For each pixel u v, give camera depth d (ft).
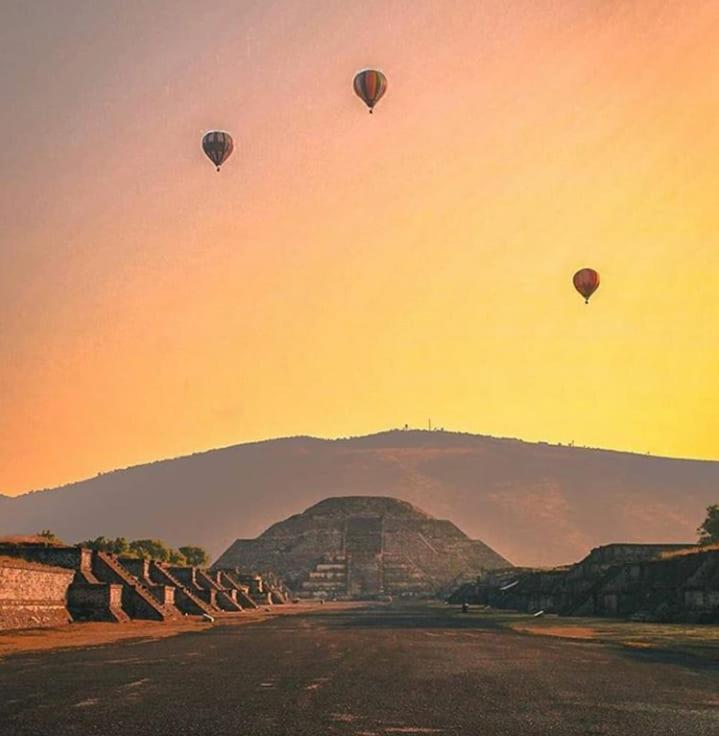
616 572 341.41
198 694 100.73
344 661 145.28
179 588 356.18
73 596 266.77
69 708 89.81
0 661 143.84
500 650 169.99
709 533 461.78
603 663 141.28
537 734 76.38
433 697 98.89
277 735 75.15
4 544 295.28
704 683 113.19
